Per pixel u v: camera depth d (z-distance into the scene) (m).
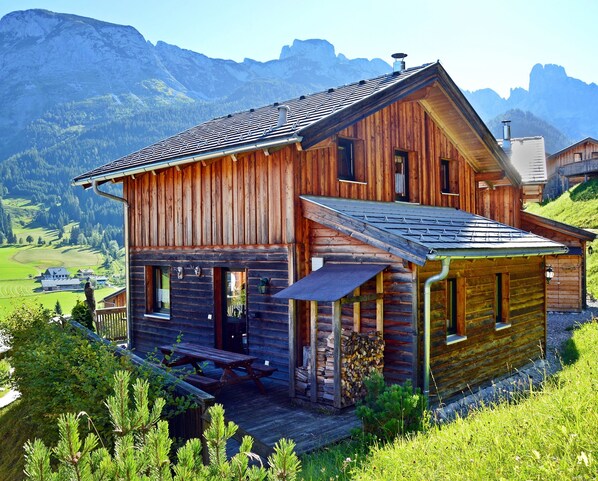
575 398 6.48
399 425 7.29
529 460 4.96
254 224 12.80
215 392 11.11
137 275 16.50
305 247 11.91
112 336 18.34
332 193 12.60
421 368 10.14
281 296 10.10
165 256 15.45
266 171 12.52
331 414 9.70
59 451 3.63
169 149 15.93
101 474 3.68
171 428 8.19
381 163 13.89
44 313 14.04
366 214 11.41
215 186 13.88
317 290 9.91
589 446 4.96
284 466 4.02
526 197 26.05
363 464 6.29
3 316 13.78
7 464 10.95
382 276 10.50
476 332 11.82
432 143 15.65
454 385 11.02
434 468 5.43
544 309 14.77
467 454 5.43
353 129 13.09
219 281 14.06
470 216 15.28
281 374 12.17
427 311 10.05
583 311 23.09
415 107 15.06
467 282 11.57
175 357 11.93
